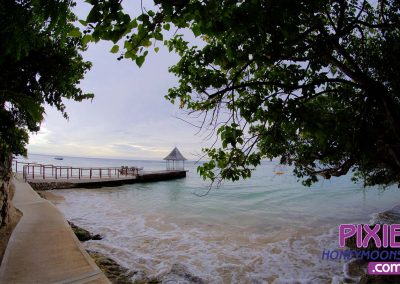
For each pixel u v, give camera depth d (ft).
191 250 31.17
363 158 12.18
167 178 132.05
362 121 10.71
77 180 83.30
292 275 24.68
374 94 8.85
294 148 16.38
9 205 25.59
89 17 5.29
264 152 12.97
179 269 24.26
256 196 84.12
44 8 4.33
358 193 92.63
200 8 5.49
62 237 20.26
